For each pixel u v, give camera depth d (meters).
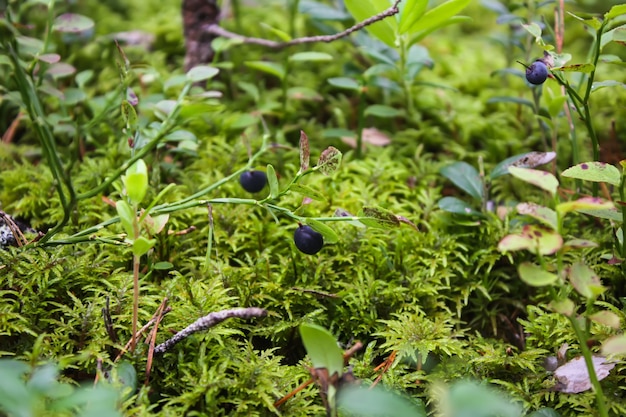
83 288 0.37
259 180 0.39
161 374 0.35
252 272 0.38
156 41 0.54
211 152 0.44
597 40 0.36
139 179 0.32
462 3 0.41
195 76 0.35
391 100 0.50
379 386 0.35
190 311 0.36
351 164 0.44
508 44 0.50
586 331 0.33
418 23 0.42
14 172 0.43
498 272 0.40
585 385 0.34
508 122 0.49
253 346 0.37
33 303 0.36
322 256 0.39
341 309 0.37
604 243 0.40
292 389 0.34
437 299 0.39
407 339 0.36
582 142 0.47
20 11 0.44
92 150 0.46
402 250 0.39
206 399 0.33
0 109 0.47
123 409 0.32
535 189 0.44
